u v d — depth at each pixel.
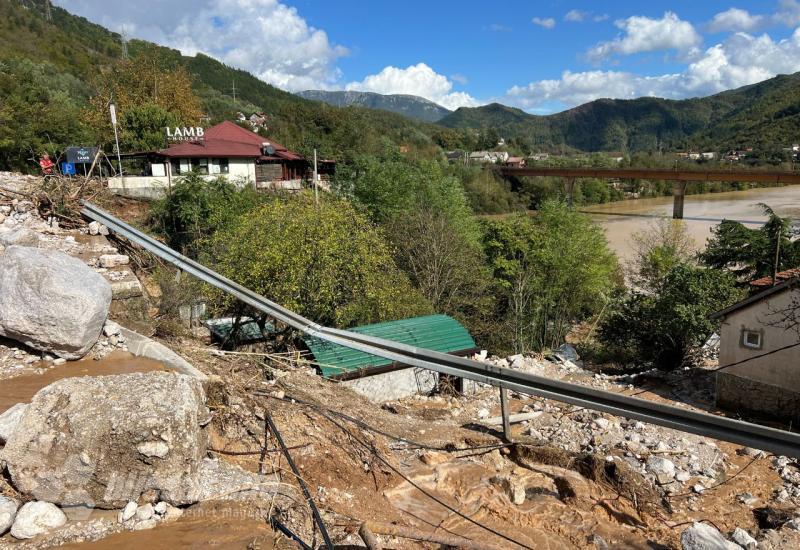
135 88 56.59
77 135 43.22
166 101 57.00
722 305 24.56
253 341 18.02
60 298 8.51
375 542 5.62
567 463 13.02
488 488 10.84
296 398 10.51
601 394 6.59
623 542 10.23
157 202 32.31
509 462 12.89
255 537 5.70
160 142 49.03
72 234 13.96
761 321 19.27
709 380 23.11
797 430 18.27
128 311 11.24
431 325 20.73
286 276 18.58
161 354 9.09
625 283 47.66
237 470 6.86
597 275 37.81
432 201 43.12
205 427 6.87
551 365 24.34
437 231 35.31
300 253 18.92
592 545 9.82
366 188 44.78
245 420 8.38
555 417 17.47
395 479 10.11
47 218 14.32
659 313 25.84
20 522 5.18
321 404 11.35
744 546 10.73
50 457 5.51
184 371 8.70
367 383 17.62
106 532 5.38
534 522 10.20
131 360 9.03
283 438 8.50
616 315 29.25
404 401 18.06
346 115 84.00
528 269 37.28
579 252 37.78
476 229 44.16
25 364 8.52
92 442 5.60
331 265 19.59
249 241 19.72
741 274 37.12
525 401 18.77
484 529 9.25
